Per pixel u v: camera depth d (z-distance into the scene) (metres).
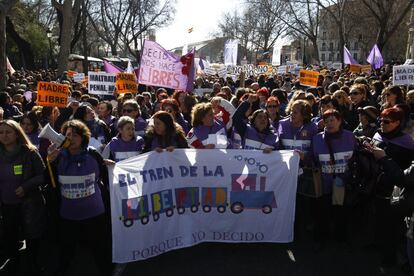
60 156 4.44
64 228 4.55
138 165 5.01
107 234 4.87
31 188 4.60
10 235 4.84
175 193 5.23
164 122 5.41
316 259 5.29
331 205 5.58
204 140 5.94
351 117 7.74
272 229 5.43
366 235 5.72
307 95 8.68
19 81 18.80
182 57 8.70
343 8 40.97
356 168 5.32
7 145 4.66
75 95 10.44
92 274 4.92
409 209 4.49
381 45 34.41
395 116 5.07
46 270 5.00
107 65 13.72
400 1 44.19
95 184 4.53
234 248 5.57
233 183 5.37
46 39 42.38
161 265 5.10
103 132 6.96
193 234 5.32
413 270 3.82
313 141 5.59
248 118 6.78
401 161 5.07
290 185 5.39
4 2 15.73
